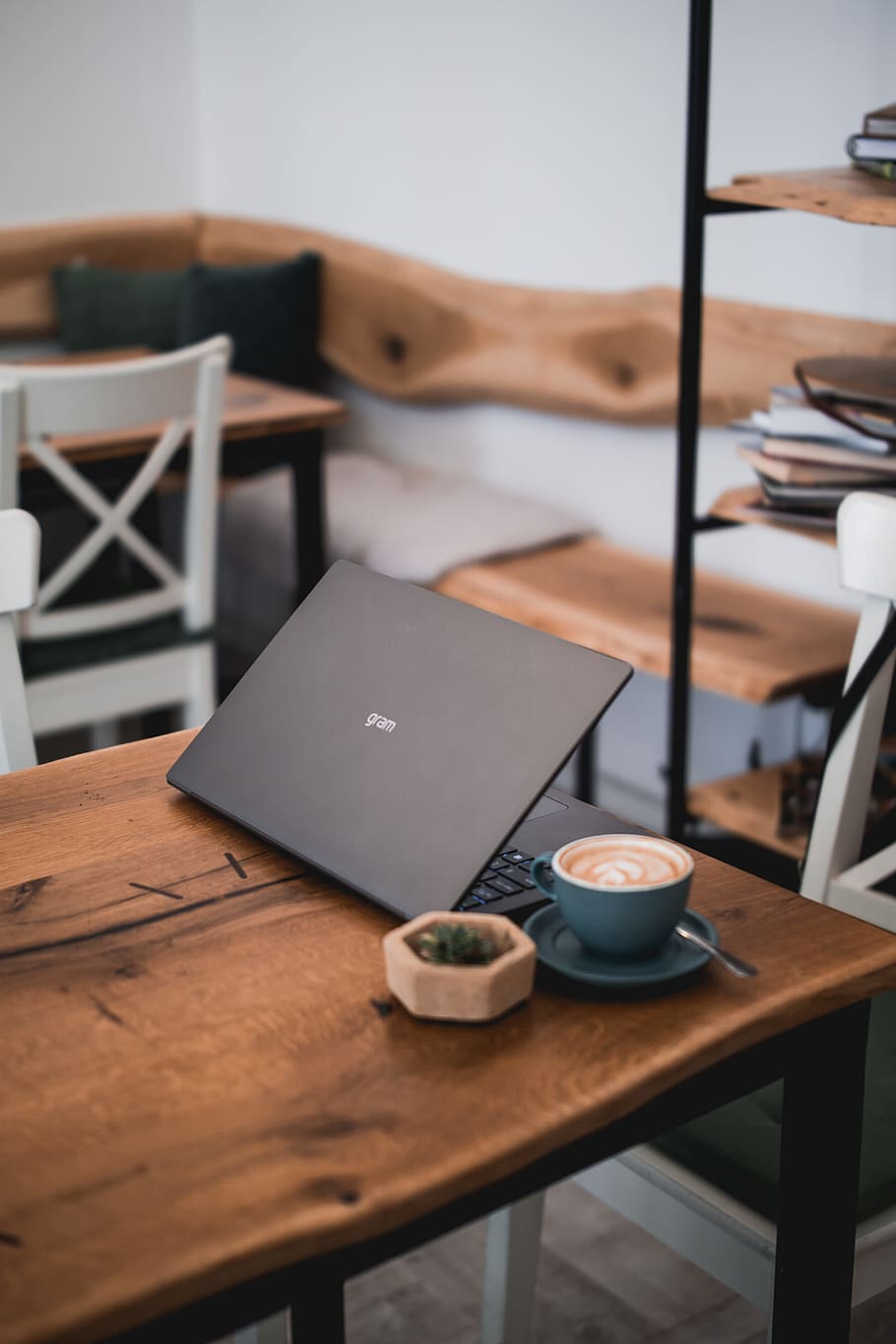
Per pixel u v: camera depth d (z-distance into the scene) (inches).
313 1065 30.7
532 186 113.2
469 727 38.6
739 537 102.7
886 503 53.2
